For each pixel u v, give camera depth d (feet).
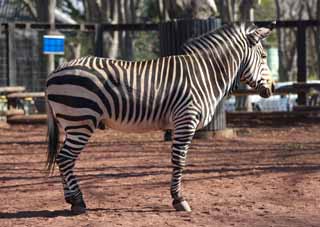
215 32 34.45
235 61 34.27
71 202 32.50
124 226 29.68
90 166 49.49
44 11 122.31
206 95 33.12
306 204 34.47
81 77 31.42
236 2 169.78
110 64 32.22
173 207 33.60
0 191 39.52
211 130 67.00
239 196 36.88
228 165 48.96
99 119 31.89
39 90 110.73
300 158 52.60
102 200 36.22
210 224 30.01
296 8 219.00
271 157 53.42
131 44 143.95
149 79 32.35
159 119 32.73
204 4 67.46
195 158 53.21
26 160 54.03
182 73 32.78
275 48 221.05
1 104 94.89
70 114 31.48
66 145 31.86
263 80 35.40
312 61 209.15
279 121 84.94
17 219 31.73
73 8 173.78
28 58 120.67
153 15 182.60
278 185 40.16
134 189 39.50
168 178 43.34
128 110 32.07
